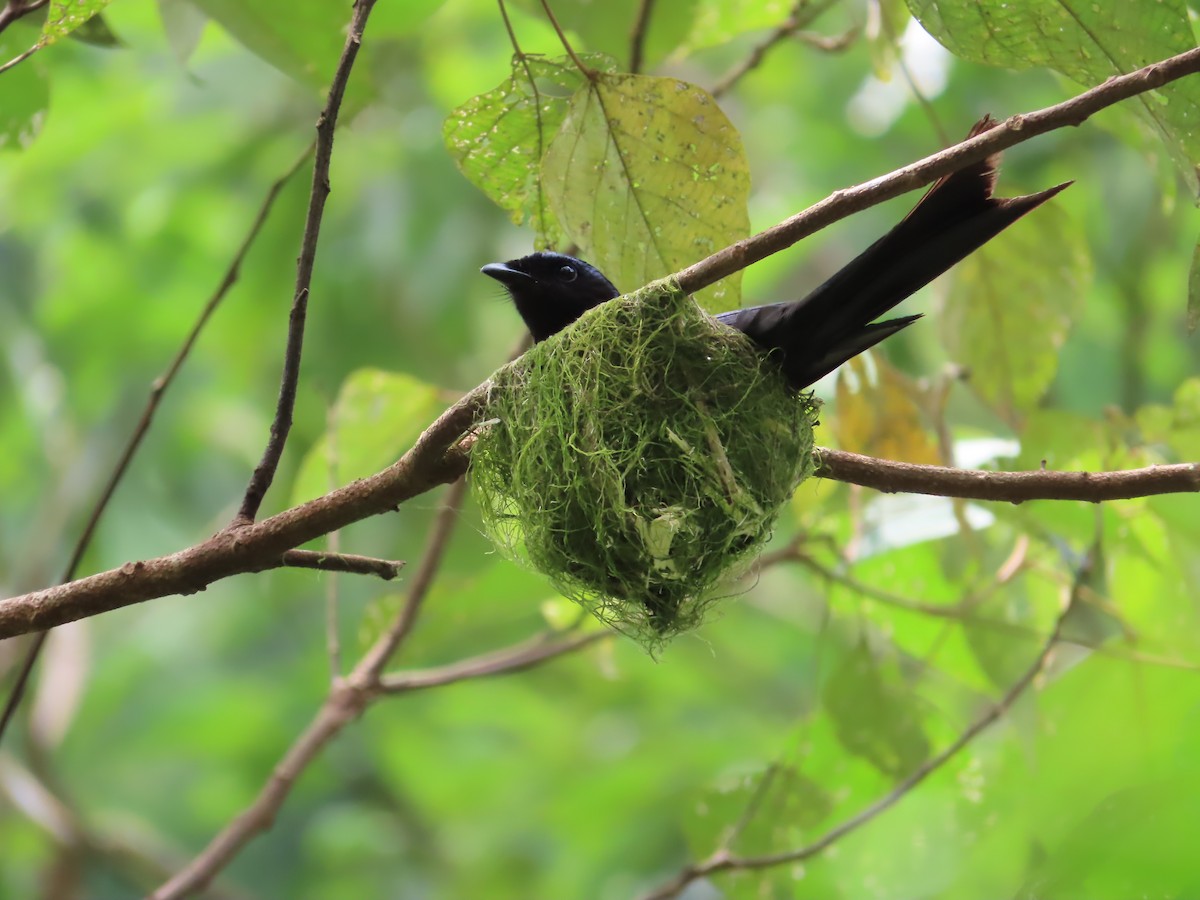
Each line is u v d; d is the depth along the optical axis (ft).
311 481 33.14
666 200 23.35
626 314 21.39
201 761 56.39
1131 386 45.85
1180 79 19.77
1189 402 29.14
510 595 35.17
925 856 31.81
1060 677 30.86
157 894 32.30
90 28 29.94
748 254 19.30
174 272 52.60
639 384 20.93
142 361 54.34
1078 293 30.48
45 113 29.19
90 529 24.58
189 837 54.60
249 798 54.90
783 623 57.36
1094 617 30.60
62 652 54.80
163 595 20.67
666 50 34.06
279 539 20.58
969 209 19.53
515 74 23.17
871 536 32.40
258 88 51.06
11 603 20.61
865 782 32.58
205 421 55.77
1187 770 13.03
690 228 23.44
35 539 54.65
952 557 31.60
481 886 52.49
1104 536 30.19
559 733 55.47
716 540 20.88
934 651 32.35
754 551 21.35
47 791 51.65
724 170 23.03
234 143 50.60
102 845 50.14
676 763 51.80
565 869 51.31
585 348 21.30
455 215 48.42
